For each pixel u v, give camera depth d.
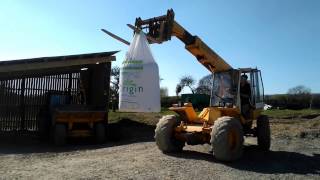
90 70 18.48
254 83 12.17
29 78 16.75
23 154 11.80
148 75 8.00
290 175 8.72
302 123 22.09
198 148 11.97
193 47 10.48
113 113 23.94
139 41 8.30
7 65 15.10
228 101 11.44
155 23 9.27
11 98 16.31
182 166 9.09
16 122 16.39
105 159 9.98
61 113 14.79
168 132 10.80
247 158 10.58
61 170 8.55
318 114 28.14
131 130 17.97
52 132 15.21
